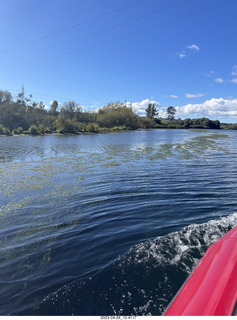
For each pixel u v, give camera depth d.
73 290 3.19
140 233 4.85
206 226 5.12
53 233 4.95
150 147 23.69
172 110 140.88
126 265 3.72
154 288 3.20
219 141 32.66
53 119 60.03
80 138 37.44
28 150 20.73
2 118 47.47
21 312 2.83
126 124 77.19
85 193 7.84
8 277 3.50
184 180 9.68
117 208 6.41
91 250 4.23
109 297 3.06
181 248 4.19
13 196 7.55
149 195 7.61
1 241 4.62
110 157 16.48
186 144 27.42
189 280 2.79
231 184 9.03
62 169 12.09
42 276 3.51
